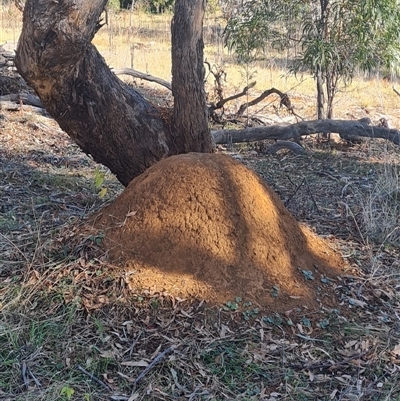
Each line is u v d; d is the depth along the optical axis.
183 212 4.11
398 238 5.36
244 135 8.93
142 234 4.11
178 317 3.73
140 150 5.16
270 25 9.74
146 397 3.21
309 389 3.33
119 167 5.29
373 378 3.46
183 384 3.32
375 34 8.81
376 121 11.33
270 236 4.21
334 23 8.98
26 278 4.06
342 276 4.43
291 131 8.84
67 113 4.80
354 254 4.84
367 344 3.71
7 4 21.56
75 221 4.72
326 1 9.06
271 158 8.66
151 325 3.68
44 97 4.63
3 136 8.59
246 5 9.84
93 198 6.34
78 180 6.98
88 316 3.73
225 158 4.43
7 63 11.27
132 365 3.41
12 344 3.55
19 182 6.79
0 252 4.55
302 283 4.14
